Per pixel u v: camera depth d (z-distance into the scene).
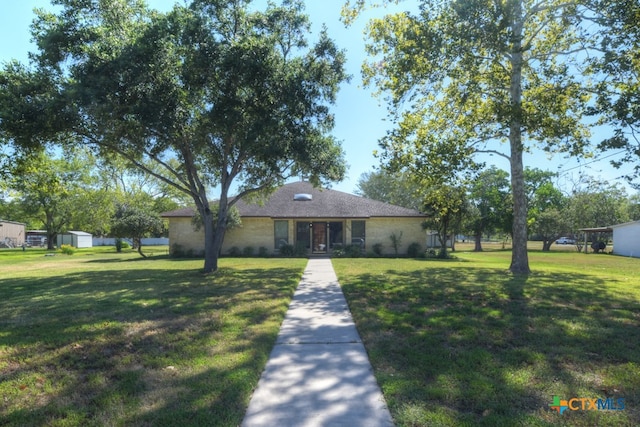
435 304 7.92
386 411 3.43
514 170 13.88
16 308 8.02
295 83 12.03
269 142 11.84
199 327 6.21
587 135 14.11
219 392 3.76
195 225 24.09
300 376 4.25
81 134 11.91
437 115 15.01
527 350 4.95
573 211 40.25
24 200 40.00
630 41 9.18
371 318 6.71
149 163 29.22
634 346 5.16
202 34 11.38
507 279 11.84
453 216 23.84
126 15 12.32
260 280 11.78
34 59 11.00
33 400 3.70
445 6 9.73
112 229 24.58
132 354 4.97
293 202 26.48
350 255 23.55
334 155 14.29
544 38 14.04
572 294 9.05
